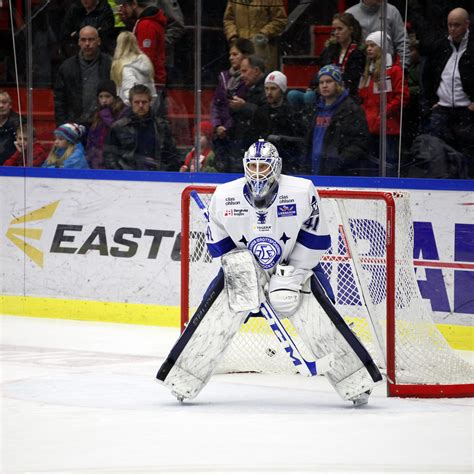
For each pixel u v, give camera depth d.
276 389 17.14
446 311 21.91
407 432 13.57
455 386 16.39
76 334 23.34
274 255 15.66
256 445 12.73
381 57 23.08
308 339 15.55
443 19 22.38
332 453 12.28
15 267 26.38
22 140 26.66
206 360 15.66
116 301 25.27
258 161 15.38
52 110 26.36
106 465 11.70
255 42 24.30
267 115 24.41
